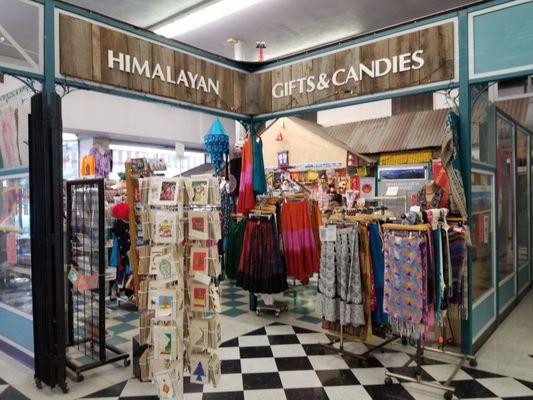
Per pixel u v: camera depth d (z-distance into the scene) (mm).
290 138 10477
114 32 3732
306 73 4664
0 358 3848
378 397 2963
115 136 9781
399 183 9062
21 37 3096
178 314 2568
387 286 3105
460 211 3508
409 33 3891
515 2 3309
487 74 3459
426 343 3992
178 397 2545
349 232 3504
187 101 4418
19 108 4082
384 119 10539
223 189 6164
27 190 3834
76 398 3025
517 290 5535
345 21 8227
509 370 3393
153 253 2574
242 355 3775
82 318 3781
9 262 4035
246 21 8133
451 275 3375
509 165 5281
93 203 3584
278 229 4855
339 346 3967
